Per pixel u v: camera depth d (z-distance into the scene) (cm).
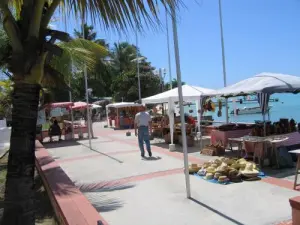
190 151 1274
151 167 989
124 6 296
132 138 1916
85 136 2214
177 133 1484
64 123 2261
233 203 602
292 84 934
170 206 609
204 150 1173
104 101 5097
